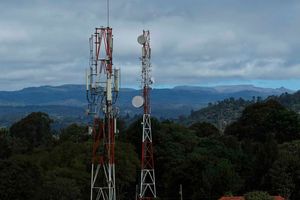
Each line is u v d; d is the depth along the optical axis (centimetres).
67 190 7919
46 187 7838
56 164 9262
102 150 5216
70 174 8581
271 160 9231
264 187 8962
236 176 8906
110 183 4884
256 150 10050
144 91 8419
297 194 8831
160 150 10725
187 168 9356
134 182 10069
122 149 9869
